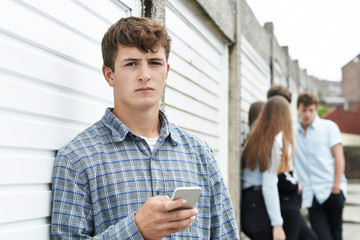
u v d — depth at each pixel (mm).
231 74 3797
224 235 1501
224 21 3416
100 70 1714
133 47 1307
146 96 1321
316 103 3873
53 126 1379
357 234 5844
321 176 3768
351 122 20344
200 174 1483
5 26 1175
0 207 1145
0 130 1153
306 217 6477
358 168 14945
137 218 1116
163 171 1366
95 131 1334
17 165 1208
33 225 1273
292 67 8195
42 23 1335
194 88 2965
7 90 1183
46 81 1350
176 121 2596
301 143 3938
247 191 3057
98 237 1146
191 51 2887
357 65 30109
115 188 1258
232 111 3768
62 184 1221
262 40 5215
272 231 2920
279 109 2957
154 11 2111
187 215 1094
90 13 1637
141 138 1349
